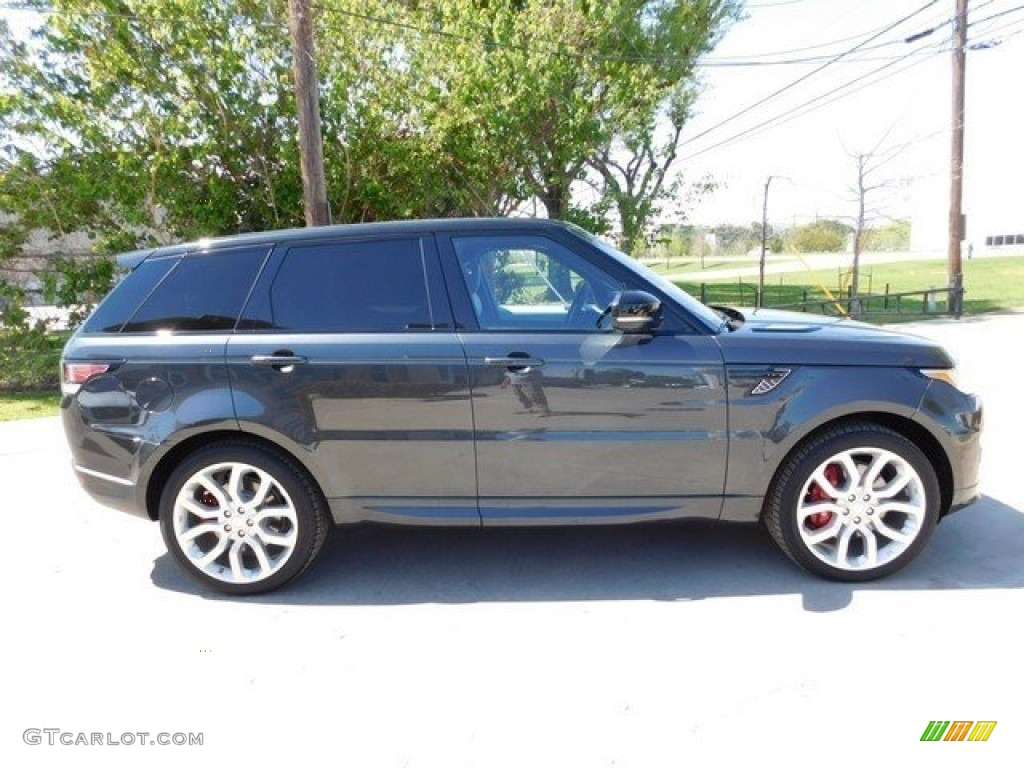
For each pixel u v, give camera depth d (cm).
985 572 327
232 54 1047
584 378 310
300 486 327
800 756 214
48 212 1081
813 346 314
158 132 1059
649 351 311
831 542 327
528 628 295
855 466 317
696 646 276
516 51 1265
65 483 523
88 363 332
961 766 207
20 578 360
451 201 1385
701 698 244
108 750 229
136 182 1078
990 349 997
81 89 1081
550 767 214
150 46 1063
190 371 323
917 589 313
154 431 325
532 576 344
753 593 317
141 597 336
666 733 227
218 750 228
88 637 300
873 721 228
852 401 307
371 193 1245
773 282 2923
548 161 1383
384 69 1216
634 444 314
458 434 317
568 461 317
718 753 217
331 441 320
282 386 318
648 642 280
